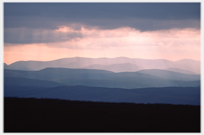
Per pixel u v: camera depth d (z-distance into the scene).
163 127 52.38
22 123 52.72
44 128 50.31
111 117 57.53
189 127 52.59
